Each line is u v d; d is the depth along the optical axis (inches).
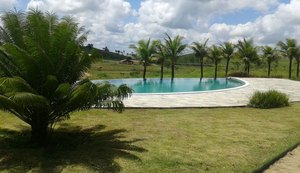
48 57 329.4
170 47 1444.4
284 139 394.6
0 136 378.9
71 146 346.6
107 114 518.3
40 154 319.6
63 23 347.6
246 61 1717.5
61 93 322.3
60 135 390.0
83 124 451.8
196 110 580.1
